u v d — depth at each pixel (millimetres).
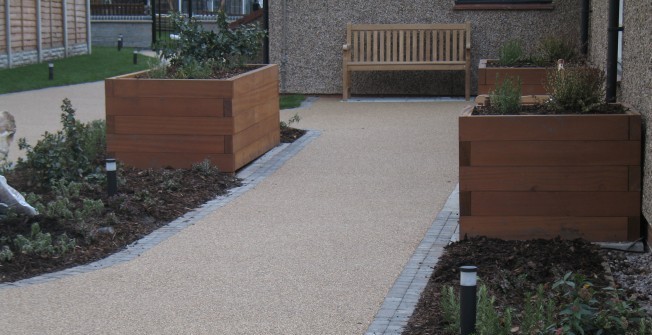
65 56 28109
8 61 24078
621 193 6543
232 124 9406
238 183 9195
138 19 37469
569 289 5121
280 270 6195
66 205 7562
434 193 8648
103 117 14617
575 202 6586
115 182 8086
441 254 6508
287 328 5062
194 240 7008
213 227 7418
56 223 7023
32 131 12898
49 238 6602
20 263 6246
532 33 16234
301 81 17094
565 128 6523
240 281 5953
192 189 8648
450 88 16781
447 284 5777
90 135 9828
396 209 8008
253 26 12117
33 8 25703
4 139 8477
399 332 4949
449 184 9062
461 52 16266
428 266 6227
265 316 5270
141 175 9070
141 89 9422
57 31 27641
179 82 9383
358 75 16938
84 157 8734
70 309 5406
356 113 14672
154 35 28844
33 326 5109
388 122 13578
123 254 6629
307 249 6730
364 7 16656
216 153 9469
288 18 16922
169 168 9484
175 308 5422
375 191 8781
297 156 10766
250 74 10117
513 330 4781
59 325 5125
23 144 8906
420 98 16562
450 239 6926
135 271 6195
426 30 16312
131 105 9445
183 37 11570
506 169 6609
